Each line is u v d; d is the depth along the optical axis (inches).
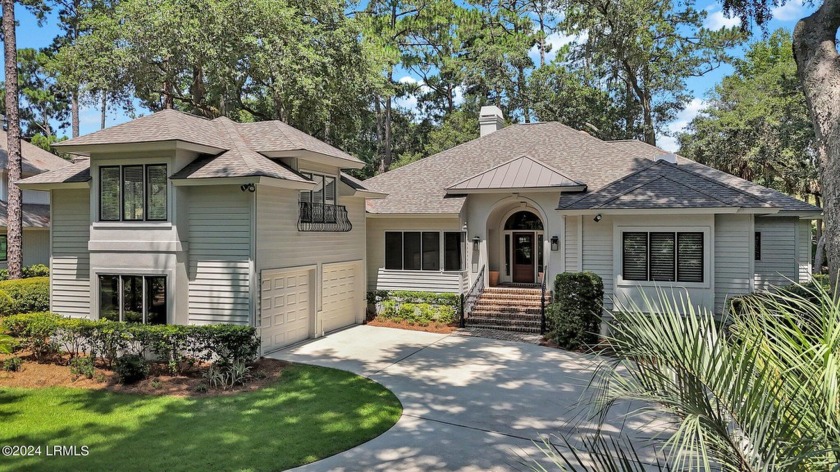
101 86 1039.6
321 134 1459.2
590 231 660.7
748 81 1354.6
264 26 1026.1
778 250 779.4
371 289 853.8
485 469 302.7
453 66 1676.9
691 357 125.7
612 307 642.2
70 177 616.1
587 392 444.5
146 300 557.6
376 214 816.9
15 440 336.5
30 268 997.2
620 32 1274.6
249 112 1332.4
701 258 600.7
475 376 499.8
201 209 560.7
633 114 1577.3
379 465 307.7
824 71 356.2
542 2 1616.6
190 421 372.5
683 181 663.1
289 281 620.7
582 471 293.9
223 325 500.4
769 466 114.3
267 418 380.8
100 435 345.7
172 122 579.8
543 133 960.9
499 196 812.0
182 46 983.6
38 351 524.4
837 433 116.9
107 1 1216.2
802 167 1195.9
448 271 806.5
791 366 137.8
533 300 786.2
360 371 514.6
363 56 1189.1
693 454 128.3
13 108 784.9
